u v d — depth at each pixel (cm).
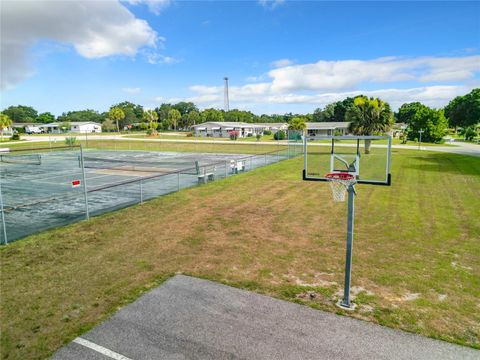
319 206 1262
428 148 4138
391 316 518
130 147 4631
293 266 714
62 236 911
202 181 1867
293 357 425
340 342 454
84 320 509
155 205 1285
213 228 989
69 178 2100
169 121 10206
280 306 550
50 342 455
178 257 766
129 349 441
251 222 1052
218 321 507
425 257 757
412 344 450
